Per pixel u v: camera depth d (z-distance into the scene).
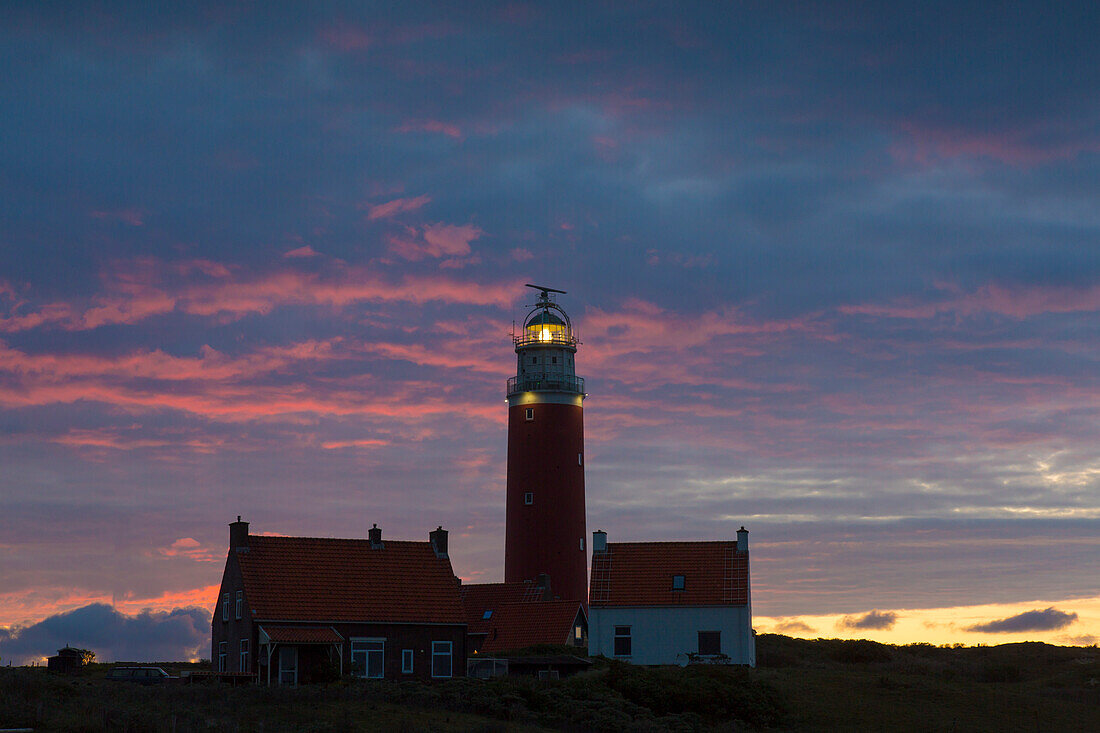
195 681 65.62
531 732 54.84
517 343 105.69
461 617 73.81
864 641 100.56
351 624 70.88
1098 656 93.75
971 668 85.31
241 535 72.69
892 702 69.06
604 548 83.75
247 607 69.88
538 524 101.50
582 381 105.56
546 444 102.62
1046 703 70.38
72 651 76.31
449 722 54.91
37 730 45.41
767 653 91.81
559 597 100.50
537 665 74.50
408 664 72.06
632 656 79.62
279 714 53.59
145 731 46.53
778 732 63.25
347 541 75.31
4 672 57.12
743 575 80.69
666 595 80.31
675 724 61.19
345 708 55.78
